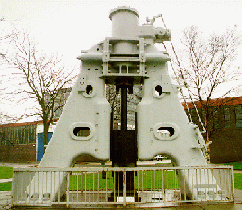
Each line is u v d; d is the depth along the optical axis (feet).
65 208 22.16
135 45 29.40
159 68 28.43
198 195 24.39
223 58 76.18
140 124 27.20
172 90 27.89
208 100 77.05
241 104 113.50
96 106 27.27
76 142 26.63
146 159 26.63
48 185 25.29
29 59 67.67
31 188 25.03
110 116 27.89
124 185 22.66
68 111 27.25
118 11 30.83
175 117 27.37
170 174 60.08
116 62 28.09
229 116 116.47
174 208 21.81
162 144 26.84
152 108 27.43
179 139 26.94
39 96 68.13
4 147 163.12
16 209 22.11
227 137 112.68
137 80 29.60
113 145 28.04
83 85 27.66
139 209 21.66
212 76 75.51
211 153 116.67
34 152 151.94
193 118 98.63
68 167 25.63
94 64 28.32
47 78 69.72
